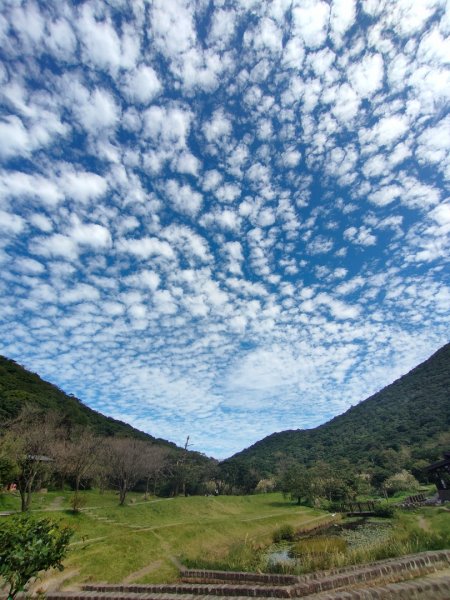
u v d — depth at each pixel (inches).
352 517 1587.1
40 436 1314.0
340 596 302.5
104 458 1672.0
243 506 1883.6
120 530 1046.4
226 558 754.8
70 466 1418.6
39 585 556.7
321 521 1526.8
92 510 1274.6
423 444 2960.1
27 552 206.5
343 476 2174.0
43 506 1264.8
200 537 1097.4
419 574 379.2
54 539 226.2
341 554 549.3
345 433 4562.0
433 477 1483.8
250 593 426.0
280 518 1536.7
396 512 1403.8
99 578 668.1
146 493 2014.0
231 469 2790.4
